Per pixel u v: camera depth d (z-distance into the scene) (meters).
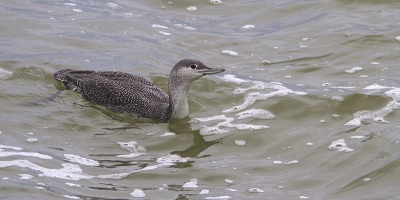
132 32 18.48
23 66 16.25
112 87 15.04
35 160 12.52
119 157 12.89
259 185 11.92
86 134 13.80
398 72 16.20
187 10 19.86
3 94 15.04
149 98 14.94
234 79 16.20
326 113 14.48
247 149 13.28
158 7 19.98
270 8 19.94
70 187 11.64
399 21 18.69
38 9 19.50
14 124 13.88
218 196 11.53
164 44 17.92
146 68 16.67
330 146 13.16
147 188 11.74
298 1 20.23
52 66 16.44
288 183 11.99
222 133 13.89
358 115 14.34
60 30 18.33
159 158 12.91
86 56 17.08
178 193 11.59
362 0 19.95
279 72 16.52
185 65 14.23
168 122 14.52
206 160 12.85
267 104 14.95
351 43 17.73
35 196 11.26
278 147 13.29
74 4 20.09
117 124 14.36
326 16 19.30
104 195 11.43
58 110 14.66
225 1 20.33
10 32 17.98
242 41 18.19
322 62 16.94
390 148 12.86
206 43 18.05
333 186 11.89
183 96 14.43
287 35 18.45
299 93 15.34
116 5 20.05
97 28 18.59
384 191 11.69
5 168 12.14
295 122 14.24
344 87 15.55
